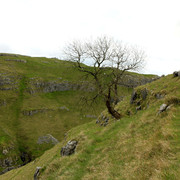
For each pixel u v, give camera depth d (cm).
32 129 9306
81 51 2205
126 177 795
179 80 1948
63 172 1279
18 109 10831
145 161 838
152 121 1302
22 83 13788
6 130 8700
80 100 2389
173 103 1313
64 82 14888
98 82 2211
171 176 615
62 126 10062
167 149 796
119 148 1211
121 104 3016
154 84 2395
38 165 2761
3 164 6769
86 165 1230
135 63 2334
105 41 2214
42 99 12900
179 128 928
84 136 1872
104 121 2903
